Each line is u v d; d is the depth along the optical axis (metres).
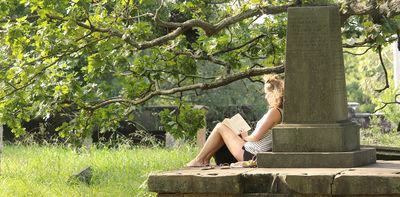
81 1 12.90
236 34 15.21
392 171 9.19
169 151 19.98
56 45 13.26
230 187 9.23
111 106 14.62
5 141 25.55
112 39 13.26
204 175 9.30
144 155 18.81
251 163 10.40
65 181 15.48
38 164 17.39
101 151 19.89
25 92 13.92
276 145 9.84
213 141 11.29
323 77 9.80
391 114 25.05
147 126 24.41
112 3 13.92
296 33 9.86
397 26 12.57
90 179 15.73
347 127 9.86
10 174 16.55
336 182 8.95
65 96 14.01
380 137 23.56
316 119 9.80
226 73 14.90
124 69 14.33
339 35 10.02
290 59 9.88
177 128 14.97
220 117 29.77
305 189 9.05
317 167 9.68
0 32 13.36
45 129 23.89
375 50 14.87
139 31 13.38
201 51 14.66
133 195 14.06
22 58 13.62
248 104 30.98
